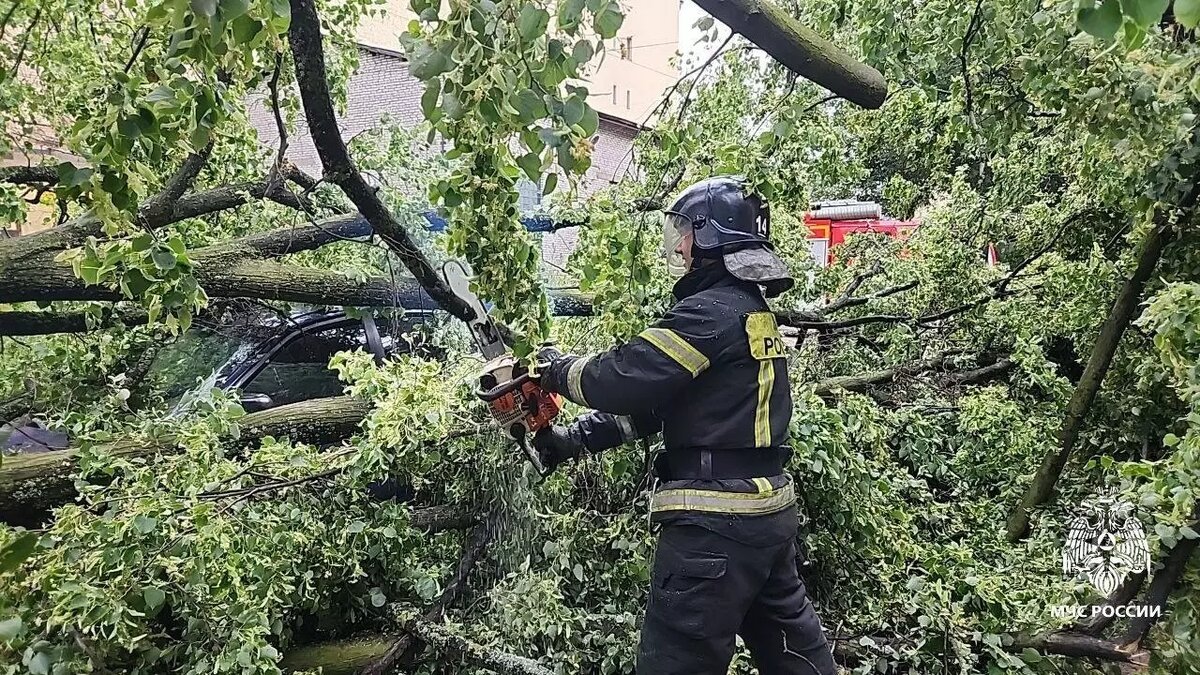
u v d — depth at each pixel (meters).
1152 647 2.29
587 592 2.57
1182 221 2.91
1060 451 3.37
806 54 1.54
